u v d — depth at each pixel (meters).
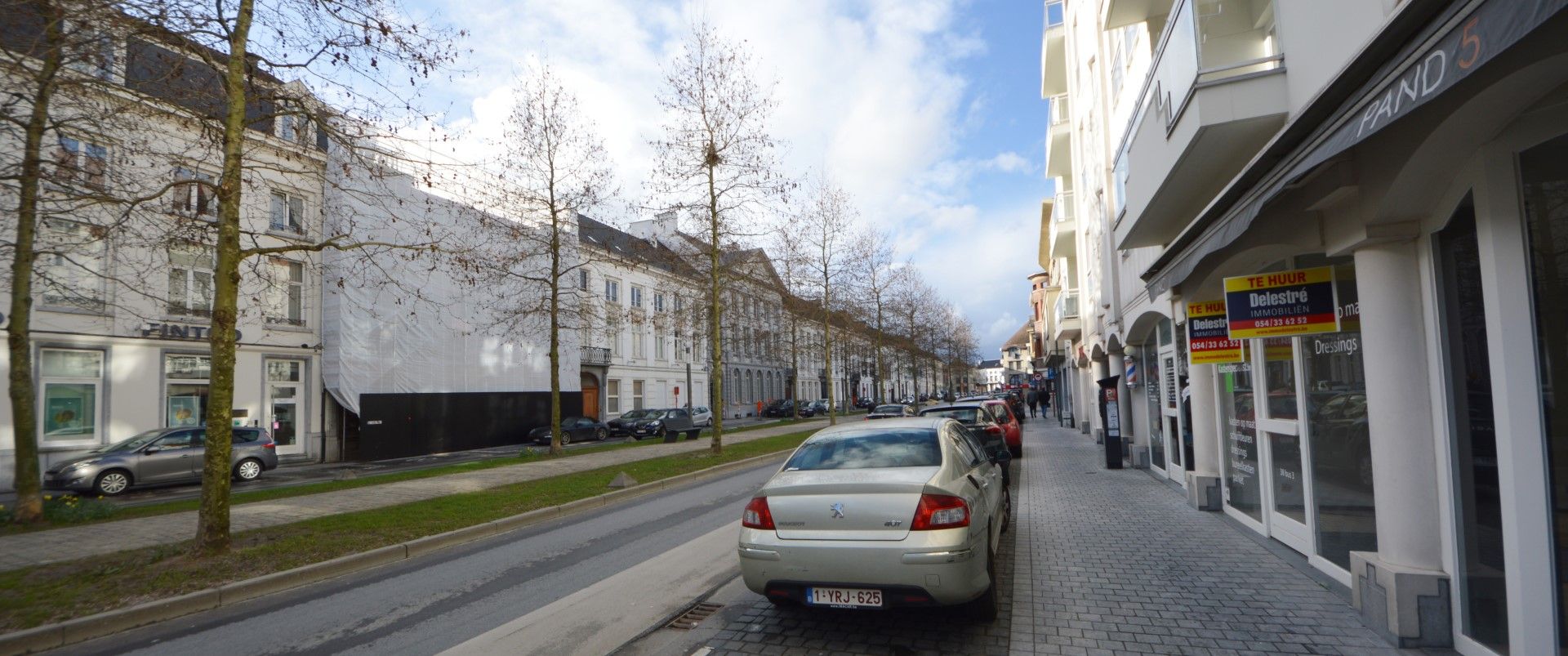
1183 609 4.78
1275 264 6.24
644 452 20.25
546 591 6.04
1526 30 2.12
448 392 27.30
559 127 19.86
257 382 22.09
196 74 8.29
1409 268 4.16
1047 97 24.47
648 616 5.14
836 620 4.83
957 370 57.47
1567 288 3.12
